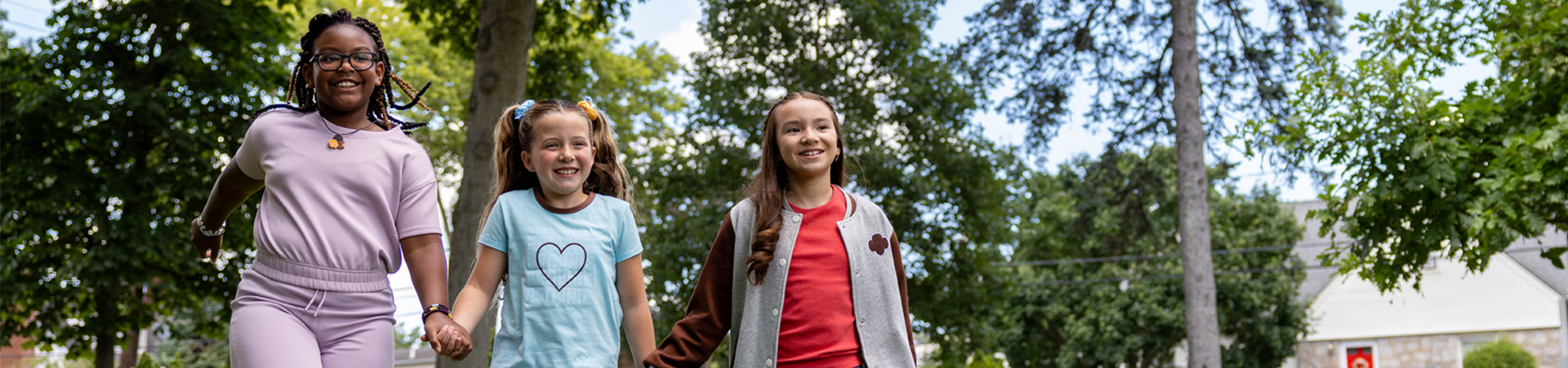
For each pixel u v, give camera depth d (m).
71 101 15.94
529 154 3.30
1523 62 8.01
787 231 3.26
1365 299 29.81
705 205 20.52
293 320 2.68
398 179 2.91
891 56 20.73
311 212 2.75
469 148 10.02
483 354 9.74
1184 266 15.05
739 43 20.52
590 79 16.16
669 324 19.19
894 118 20.72
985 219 21.06
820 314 3.18
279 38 17.88
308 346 2.64
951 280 20.62
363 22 2.96
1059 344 29.73
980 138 21.09
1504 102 8.15
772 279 3.22
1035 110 16.27
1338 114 8.32
